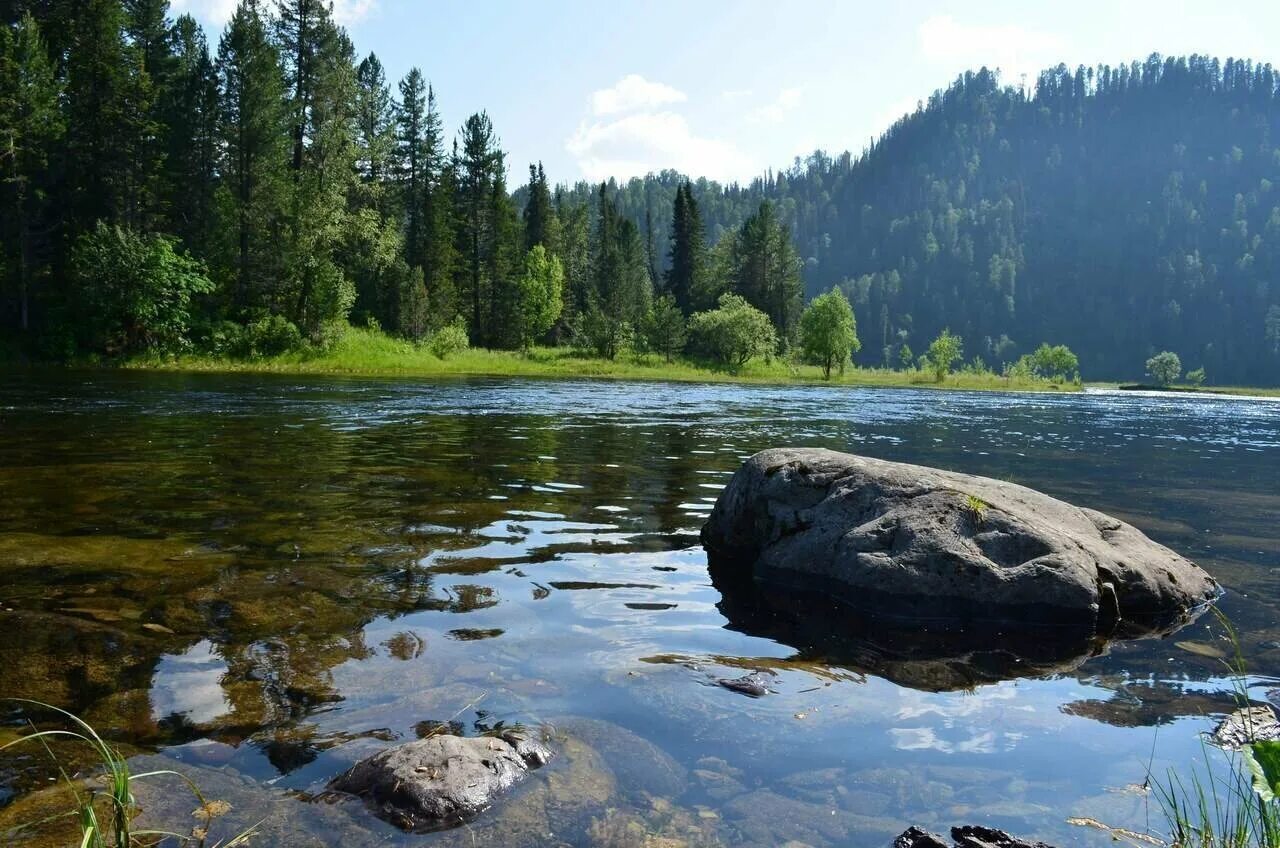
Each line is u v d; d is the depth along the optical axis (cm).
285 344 3825
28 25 3516
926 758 283
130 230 3541
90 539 527
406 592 447
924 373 5931
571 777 260
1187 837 230
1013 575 463
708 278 8112
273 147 3981
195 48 5522
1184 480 1009
